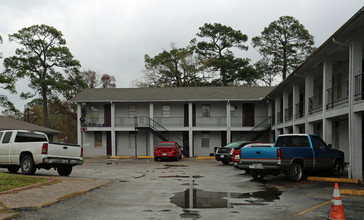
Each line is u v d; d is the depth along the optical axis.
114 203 8.62
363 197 9.77
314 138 14.55
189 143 33.28
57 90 45.06
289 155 13.30
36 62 43.59
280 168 13.07
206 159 29.62
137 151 35.09
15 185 10.62
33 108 69.25
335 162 15.19
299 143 14.55
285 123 26.02
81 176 15.54
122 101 33.88
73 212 7.49
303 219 7.02
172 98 33.78
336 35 13.36
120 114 35.62
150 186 11.96
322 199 9.41
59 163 14.62
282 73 53.56
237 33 53.12
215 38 54.66
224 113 35.25
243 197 9.68
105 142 35.16
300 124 22.64
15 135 15.34
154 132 32.81
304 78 22.14
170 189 11.22
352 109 13.38
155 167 21.25
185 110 35.38
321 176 15.12
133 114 35.59
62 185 11.31
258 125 32.91
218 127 33.38
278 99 30.14
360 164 13.23
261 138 34.69
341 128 20.91
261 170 13.84
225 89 36.84
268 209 7.98
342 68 19.88
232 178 14.80
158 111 35.53
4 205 7.82
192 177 15.23
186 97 34.06
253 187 11.85
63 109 53.25
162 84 55.66
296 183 12.98
